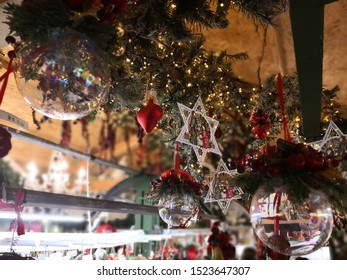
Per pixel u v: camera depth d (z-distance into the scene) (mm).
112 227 2217
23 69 817
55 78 811
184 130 1307
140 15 1238
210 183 1380
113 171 4699
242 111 1714
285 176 888
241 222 3420
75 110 884
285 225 904
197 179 1510
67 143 3451
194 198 1291
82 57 792
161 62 1416
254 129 1431
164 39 1333
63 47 775
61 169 4207
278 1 1219
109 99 1305
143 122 1259
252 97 1599
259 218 926
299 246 911
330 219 904
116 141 4699
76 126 4148
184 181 1302
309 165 900
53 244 1333
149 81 1438
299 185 870
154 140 3473
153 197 1301
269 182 907
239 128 2424
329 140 1220
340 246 3318
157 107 1271
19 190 975
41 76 812
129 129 4379
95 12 801
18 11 772
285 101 1526
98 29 812
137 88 1291
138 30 1242
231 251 2135
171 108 1517
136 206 1554
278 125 1562
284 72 2537
